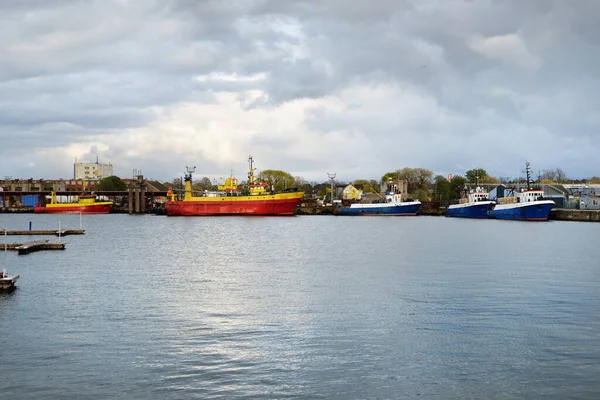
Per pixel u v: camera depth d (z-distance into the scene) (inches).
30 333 1385.3
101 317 1542.8
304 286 2020.2
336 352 1249.4
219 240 4180.6
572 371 1142.3
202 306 1679.4
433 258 2898.6
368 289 1957.4
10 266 2598.4
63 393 1034.1
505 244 3737.7
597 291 1910.7
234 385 1069.8
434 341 1326.3
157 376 1107.9
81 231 4899.1
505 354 1237.7
